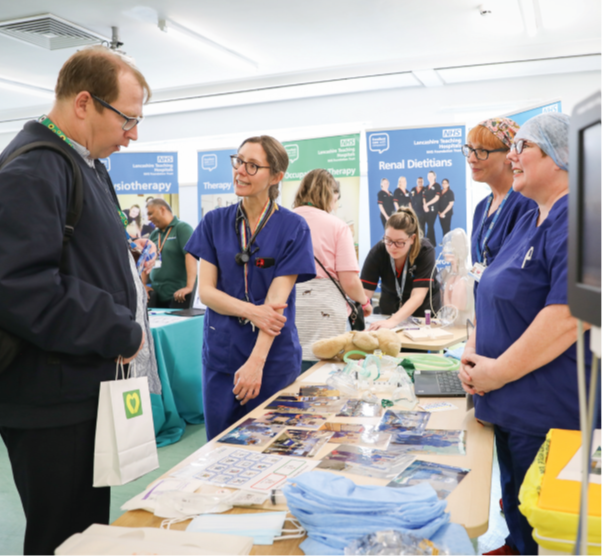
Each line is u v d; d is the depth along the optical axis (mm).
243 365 1740
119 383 1233
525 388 1259
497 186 1882
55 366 1171
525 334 1216
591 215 505
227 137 7945
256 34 5352
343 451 1220
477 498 987
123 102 1234
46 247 1091
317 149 5637
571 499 795
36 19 4824
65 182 1170
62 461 1217
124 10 4746
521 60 5711
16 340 1098
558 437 1021
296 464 1150
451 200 5266
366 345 2051
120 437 1209
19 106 7879
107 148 1293
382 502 884
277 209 1850
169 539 827
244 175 1737
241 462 1167
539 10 4750
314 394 1693
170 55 5891
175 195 6039
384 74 6242
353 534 843
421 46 5711
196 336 3648
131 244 1487
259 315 1718
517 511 1565
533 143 1240
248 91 6945
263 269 1793
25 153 1142
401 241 2971
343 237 2340
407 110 6910
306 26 5152
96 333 1160
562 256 1168
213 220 1891
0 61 5945
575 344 1203
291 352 1839
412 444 1262
